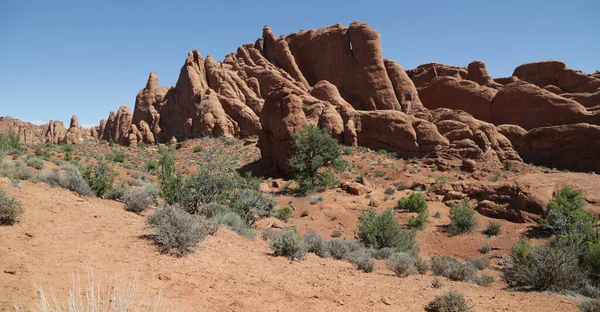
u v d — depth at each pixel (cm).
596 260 1027
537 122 5281
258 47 7794
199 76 6669
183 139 6284
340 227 2372
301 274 745
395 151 4853
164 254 672
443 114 5481
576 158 4491
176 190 1493
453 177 3944
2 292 396
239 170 4344
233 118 6212
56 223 722
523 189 2284
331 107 5381
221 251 793
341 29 6975
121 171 3409
